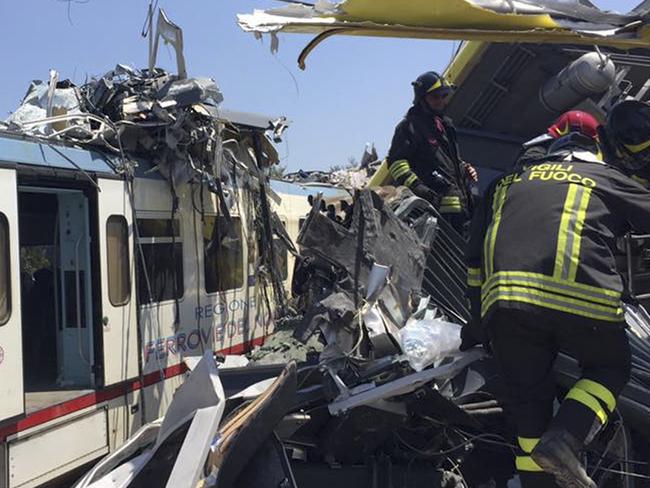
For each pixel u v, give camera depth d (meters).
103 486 2.97
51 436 5.21
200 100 6.79
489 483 3.77
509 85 5.71
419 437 3.73
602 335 2.53
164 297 6.75
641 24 3.11
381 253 3.80
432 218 4.50
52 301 6.77
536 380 2.66
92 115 6.15
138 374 6.22
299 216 10.62
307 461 3.63
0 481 4.72
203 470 2.68
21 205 6.37
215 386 2.91
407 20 2.86
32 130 5.74
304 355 5.15
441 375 3.28
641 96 5.49
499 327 2.61
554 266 2.51
